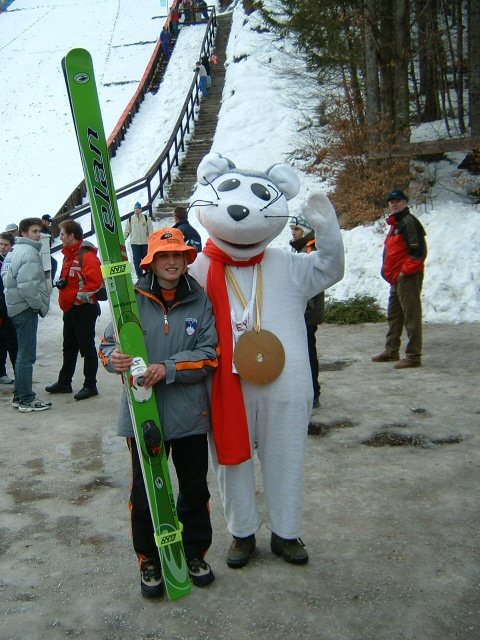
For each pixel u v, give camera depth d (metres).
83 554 3.60
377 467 4.58
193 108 23.44
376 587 3.13
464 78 17.48
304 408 3.28
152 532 3.21
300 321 3.35
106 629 2.93
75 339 6.92
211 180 3.40
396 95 13.70
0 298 7.25
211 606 3.06
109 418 6.12
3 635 2.90
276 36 22.88
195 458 3.22
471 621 2.85
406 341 8.43
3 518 4.08
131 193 18.91
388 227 12.27
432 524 3.73
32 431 5.81
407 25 13.65
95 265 6.62
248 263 3.33
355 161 13.99
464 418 5.50
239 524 3.38
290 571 3.32
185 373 3.05
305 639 2.79
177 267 3.13
